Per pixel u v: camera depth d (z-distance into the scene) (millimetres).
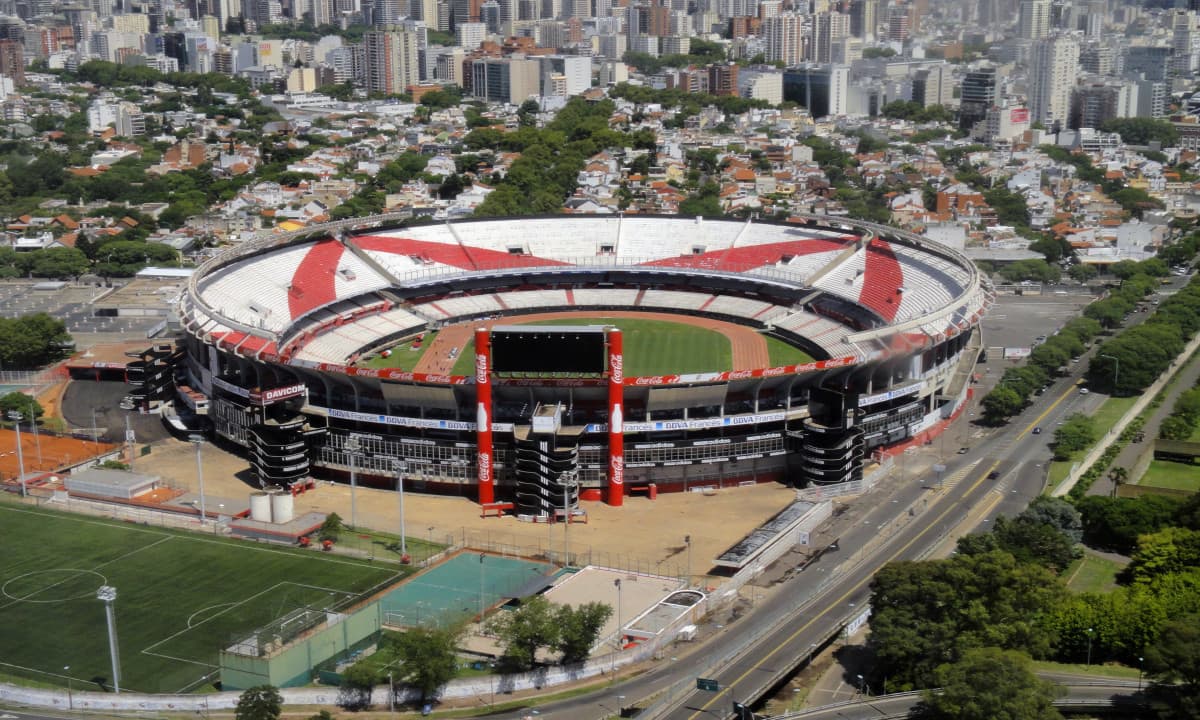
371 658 199750
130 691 191000
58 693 189250
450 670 189625
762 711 183875
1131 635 192750
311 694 188875
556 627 196750
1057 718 165125
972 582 196500
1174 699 176375
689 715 179500
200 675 196000
